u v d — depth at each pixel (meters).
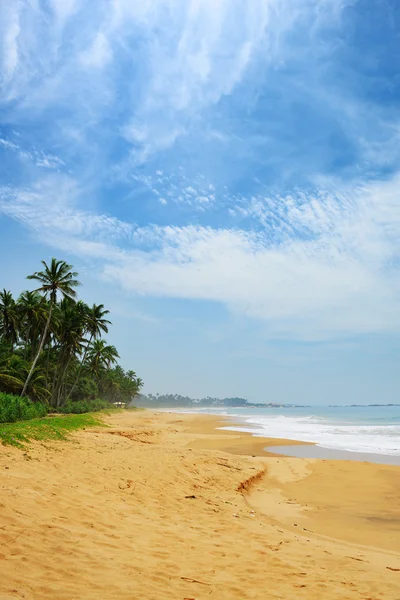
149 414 87.00
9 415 24.41
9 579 4.73
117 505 8.78
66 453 12.77
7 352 45.59
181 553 6.55
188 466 14.52
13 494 7.59
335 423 64.38
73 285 44.25
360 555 7.46
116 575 5.34
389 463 20.42
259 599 5.07
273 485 14.99
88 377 78.31
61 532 6.44
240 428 50.25
